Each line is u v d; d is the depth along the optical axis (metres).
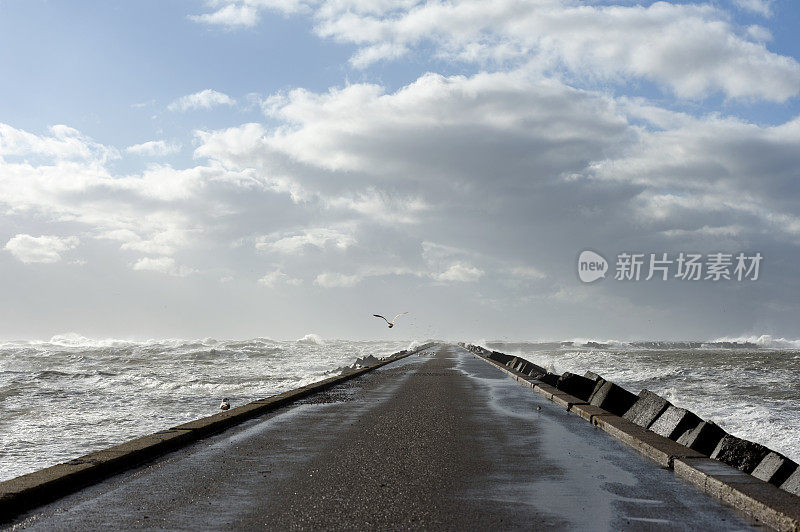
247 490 6.20
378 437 9.55
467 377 24.31
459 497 5.93
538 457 7.95
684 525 5.04
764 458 7.14
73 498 5.89
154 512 5.41
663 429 9.41
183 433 9.05
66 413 15.07
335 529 4.91
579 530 4.91
